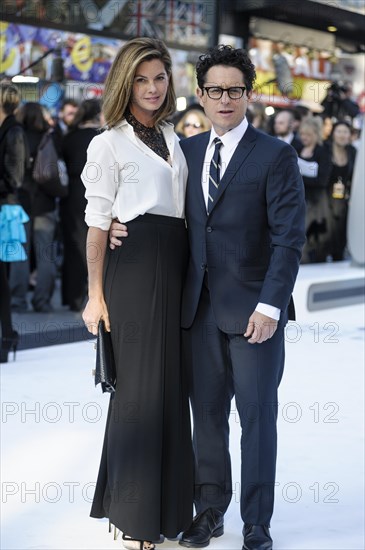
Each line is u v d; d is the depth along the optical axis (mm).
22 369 5113
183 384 2857
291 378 5016
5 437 3889
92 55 7133
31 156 6180
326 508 3203
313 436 3986
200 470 2938
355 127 8562
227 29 7512
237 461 3652
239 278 2777
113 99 2721
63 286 6555
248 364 2785
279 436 3975
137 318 2740
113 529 2982
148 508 2742
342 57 8492
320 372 5168
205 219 2783
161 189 2750
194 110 5551
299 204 2736
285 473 3529
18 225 5117
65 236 6430
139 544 2787
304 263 7922
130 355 2746
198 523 2908
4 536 2910
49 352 5559
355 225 7543
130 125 2752
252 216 2764
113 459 2777
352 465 3637
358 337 6137
